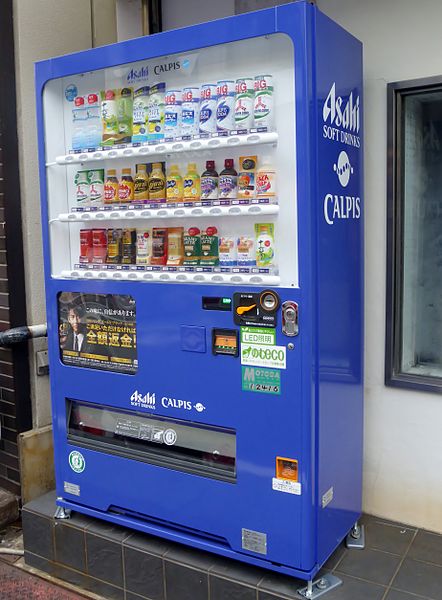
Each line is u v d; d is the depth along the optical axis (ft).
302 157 7.02
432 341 9.20
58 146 9.39
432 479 8.89
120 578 8.79
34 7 10.36
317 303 7.31
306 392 7.27
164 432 8.63
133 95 8.80
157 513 8.65
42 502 9.91
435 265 9.02
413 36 8.39
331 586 7.58
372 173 8.88
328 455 7.82
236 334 7.70
